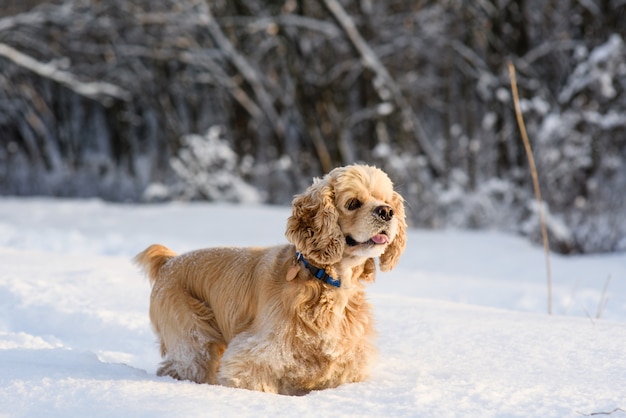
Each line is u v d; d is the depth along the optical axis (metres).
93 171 30.55
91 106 34.25
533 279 10.85
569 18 24.66
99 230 15.72
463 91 29.45
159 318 4.51
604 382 3.64
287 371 3.90
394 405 3.24
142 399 3.16
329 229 3.94
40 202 21.16
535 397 3.38
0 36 25.69
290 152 27.45
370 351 4.11
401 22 25.95
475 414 3.12
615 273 11.20
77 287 6.50
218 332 4.40
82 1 25.56
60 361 4.09
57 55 26.81
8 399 3.16
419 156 23.14
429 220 19.52
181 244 12.21
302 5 24.89
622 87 20.97
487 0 24.66
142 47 27.12
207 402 3.13
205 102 32.38
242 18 25.27
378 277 9.79
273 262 4.17
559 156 18.55
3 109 30.33
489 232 18.14
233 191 23.11
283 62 26.58
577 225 15.30
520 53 24.64
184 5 25.30
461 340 4.64
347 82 27.17
